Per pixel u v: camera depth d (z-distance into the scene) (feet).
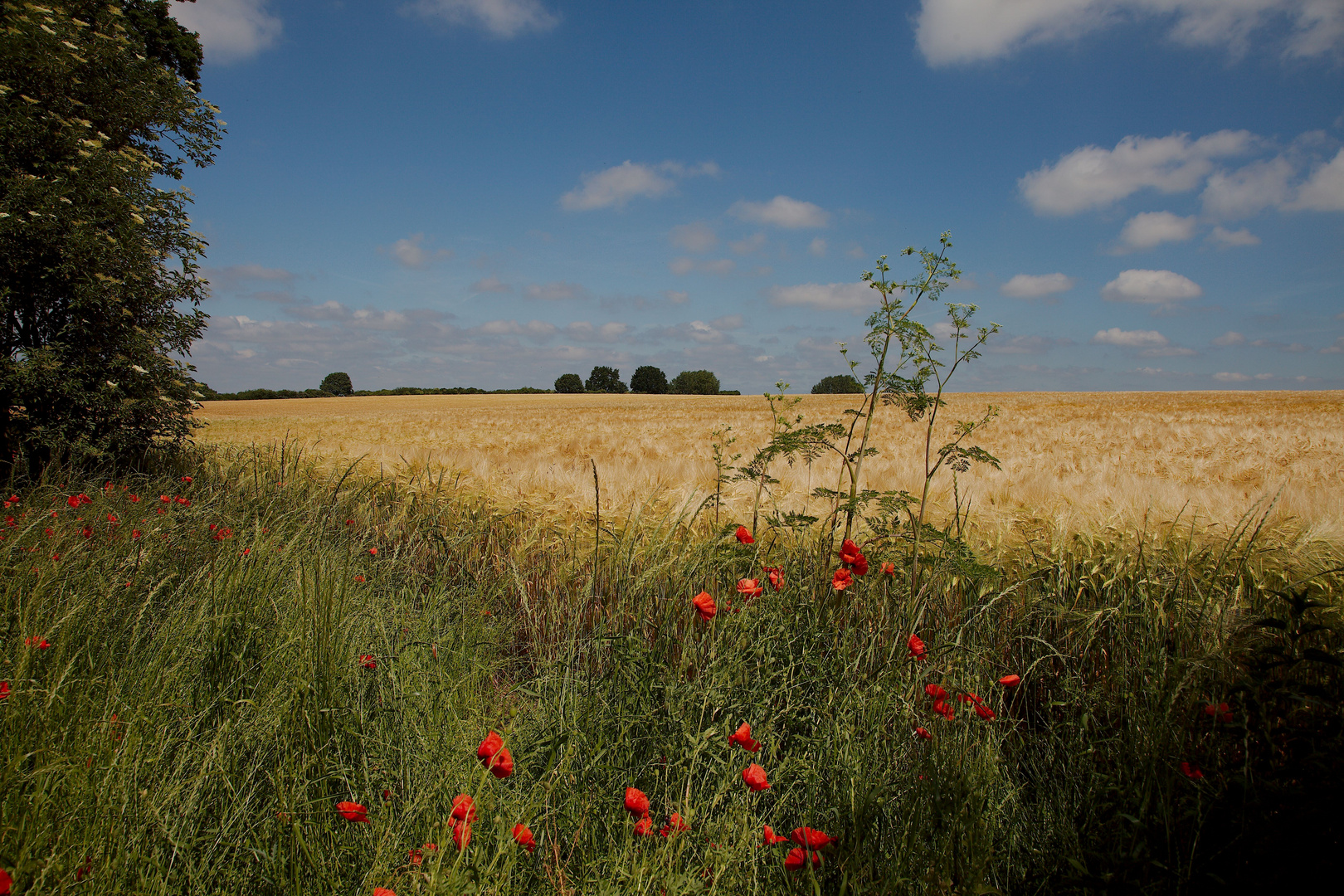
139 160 26.89
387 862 4.74
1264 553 11.23
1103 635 10.22
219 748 5.65
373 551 13.93
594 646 8.68
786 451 10.69
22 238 22.74
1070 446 51.85
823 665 7.65
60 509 13.38
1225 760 6.05
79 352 25.00
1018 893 5.41
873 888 4.66
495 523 17.89
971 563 8.91
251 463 21.77
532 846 4.93
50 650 7.06
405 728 6.48
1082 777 6.63
